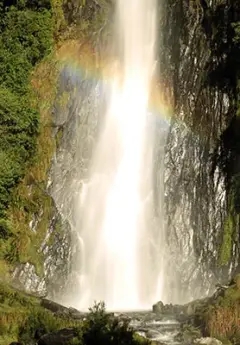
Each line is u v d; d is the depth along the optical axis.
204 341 28.20
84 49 51.78
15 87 49.47
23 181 45.44
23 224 43.84
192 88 48.97
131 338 23.55
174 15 50.88
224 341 28.72
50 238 44.16
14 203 44.38
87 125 49.47
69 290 44.03
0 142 45.94
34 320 28.72
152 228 46.78
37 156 46.94
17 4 53.53
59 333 24.75
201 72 48.88
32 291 40.97
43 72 50.75
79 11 52.94
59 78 50.19
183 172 47.34
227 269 43.00
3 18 53.09
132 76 51.31
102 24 52.44
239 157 45.38
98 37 52.12
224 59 48.03
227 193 45.19
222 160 46.19
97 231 46.72
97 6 52.72
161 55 50.91
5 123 46.47
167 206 46.97
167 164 47.91
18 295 33.09
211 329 29.38
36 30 52.22
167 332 30.03
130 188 48.25
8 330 28.36
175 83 49.75
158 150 48.59
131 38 52.09
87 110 49.78
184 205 46.53
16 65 50.28
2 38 52.00
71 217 46.44
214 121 47.41
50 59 51.47
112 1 52.94
